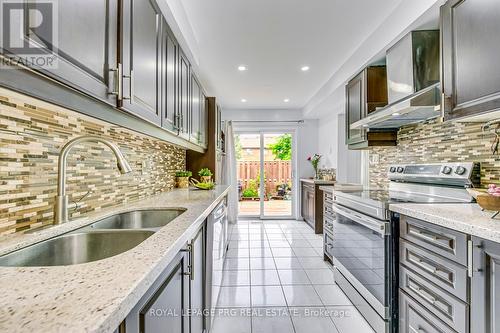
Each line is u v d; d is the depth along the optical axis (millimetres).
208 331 1790
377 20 2352
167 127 1816
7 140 949
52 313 450
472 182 1789
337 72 3486
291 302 2225
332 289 2461
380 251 1742
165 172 2959
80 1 842
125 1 1141
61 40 753
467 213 1338
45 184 1137
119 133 1858
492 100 1271
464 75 1433
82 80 850
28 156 1045
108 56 1012
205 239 1739
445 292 1248
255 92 4453
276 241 4039
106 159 1677
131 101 1197
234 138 5555
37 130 1091
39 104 1037
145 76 1388
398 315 1653
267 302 2225
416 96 1846
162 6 1731
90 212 1482
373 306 1828
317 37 2635
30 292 525
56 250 1004
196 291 1428
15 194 983
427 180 2203
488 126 1703
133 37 1224
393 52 2322
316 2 2092
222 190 3039
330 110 4812
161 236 949
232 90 4336
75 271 633
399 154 2736
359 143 3012
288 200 5930
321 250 3600
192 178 3781
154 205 1795
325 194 3188
